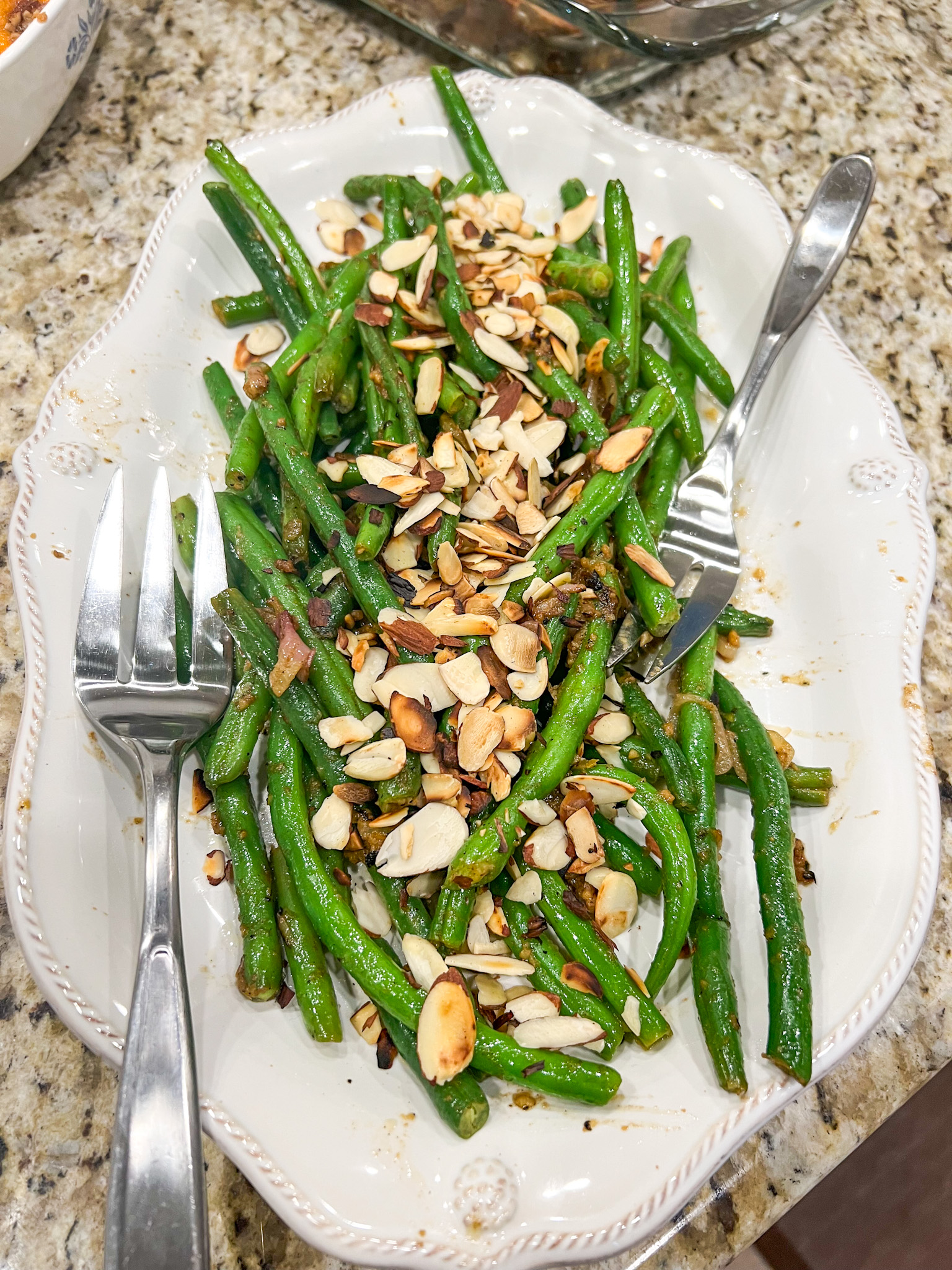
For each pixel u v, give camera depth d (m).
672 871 0.25
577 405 0.30
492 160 0.36
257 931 0.25
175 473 0.31
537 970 0.25
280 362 0.31
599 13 0.34
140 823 0.26
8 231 0.38
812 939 0.26
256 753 0.28
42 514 0.28
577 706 0.26
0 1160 0.25
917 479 0.31
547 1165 0.22
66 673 0.27
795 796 0.28
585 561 0.29
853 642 0.29
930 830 0.26
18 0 0.34
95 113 0.40
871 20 0.46
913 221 0.41
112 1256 0.20
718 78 0.43
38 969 0.23
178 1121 0.21
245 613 0.27
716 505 0.31
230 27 0.42
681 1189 0.22
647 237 0.36
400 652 0.27
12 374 0.35
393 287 0.31
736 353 0.35
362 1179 0.22
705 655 0.29
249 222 0.33
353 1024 0.25
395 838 0.25
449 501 0.28
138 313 0.32
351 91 0.41
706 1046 0.24
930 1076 0.28
